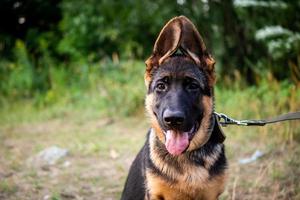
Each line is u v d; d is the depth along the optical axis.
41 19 3.37
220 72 2.38
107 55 3.02
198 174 0.97
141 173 1.03
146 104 1.04
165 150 0.98
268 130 1.73
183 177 0.96
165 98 0.97
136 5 2.71
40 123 2.36
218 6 2.37
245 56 2.42
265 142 1.69
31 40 3.21
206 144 0.99
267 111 1.84
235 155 1.63
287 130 1.66
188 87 0.98
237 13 2.37
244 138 1.75
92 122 2.29
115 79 2.58
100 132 2.09
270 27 2.33
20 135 2.13
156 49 1.02
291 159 1.46
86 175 1.56
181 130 0.94
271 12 2.40
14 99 2.82
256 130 1.79
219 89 2.20
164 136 0.98
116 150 1.81
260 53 2.42
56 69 2.95
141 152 1.06
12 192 1.40
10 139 2.07
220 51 2.42
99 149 1.82
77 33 2.99
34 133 2.16
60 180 1.52
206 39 2.43
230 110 1.94
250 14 2.38
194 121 0.97
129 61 2.69
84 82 2.78
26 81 2.89
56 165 1.67
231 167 1.52
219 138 1.01
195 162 0.97
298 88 1.91
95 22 2.92
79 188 1.44
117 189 1.43
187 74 0.98
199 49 1.01
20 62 2.98
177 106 0.93
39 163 1.69
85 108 2.53
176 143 0.94
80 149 1.83
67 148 1.85
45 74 2.96
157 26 2.76
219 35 2.42
